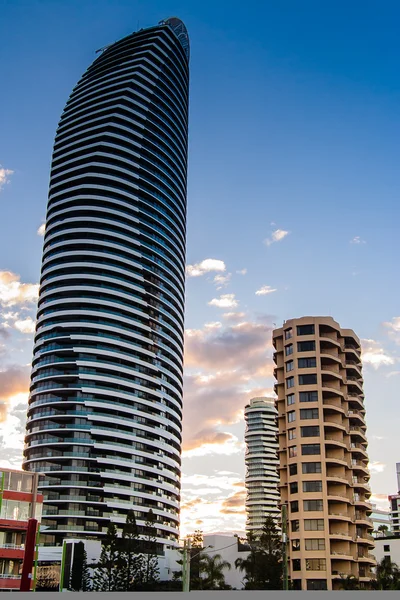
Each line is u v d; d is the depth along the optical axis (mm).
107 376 194375
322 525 132750
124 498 181000
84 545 149625
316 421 142500
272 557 142250
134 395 196625
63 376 191875
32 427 189375
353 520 137625
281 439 146625
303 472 138375
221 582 156625
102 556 136625
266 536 148750
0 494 85750
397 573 142375
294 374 148375
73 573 139500
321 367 148000
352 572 133250
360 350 164250
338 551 132375
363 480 149875
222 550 188625
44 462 181250
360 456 150750
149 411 199250
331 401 147250
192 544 195750
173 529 192375
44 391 192125
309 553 131000
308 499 135750
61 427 184625
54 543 169125
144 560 147500
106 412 190000
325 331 154875
